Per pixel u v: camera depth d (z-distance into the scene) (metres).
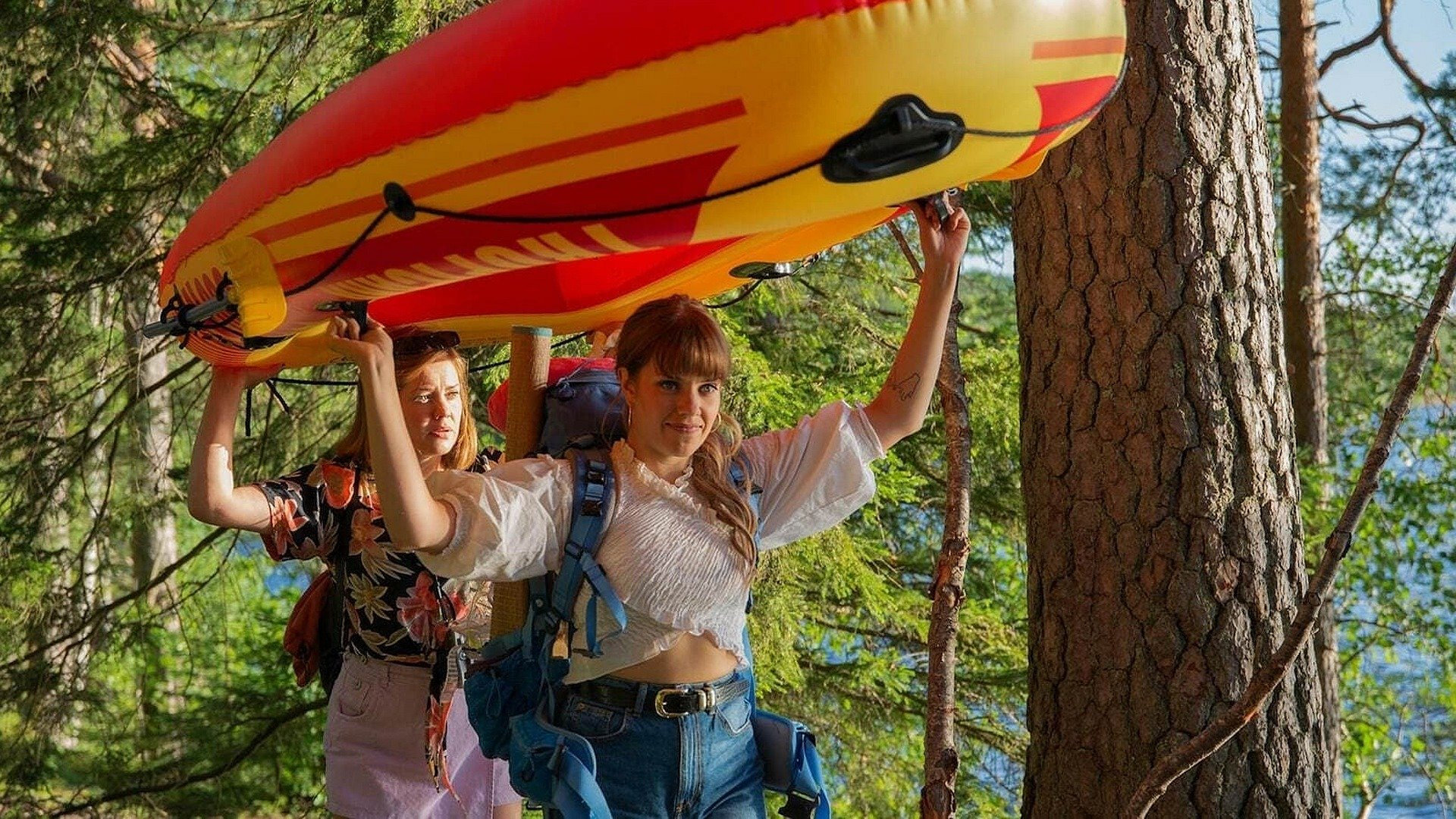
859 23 1.63
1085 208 3.24
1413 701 11.52
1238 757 3.09
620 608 2.09
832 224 2.46
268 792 7.87
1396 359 12.24
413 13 5.98
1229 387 3.14
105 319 7.82
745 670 2.27
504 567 2.06
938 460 8.64
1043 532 3.29
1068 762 3.21
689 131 1.68
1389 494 10.53
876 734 8.27
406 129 1.81
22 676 7.58
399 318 2.65
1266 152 3.33
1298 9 9.12
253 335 2.14
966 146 1.80
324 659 2.94
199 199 7.33
